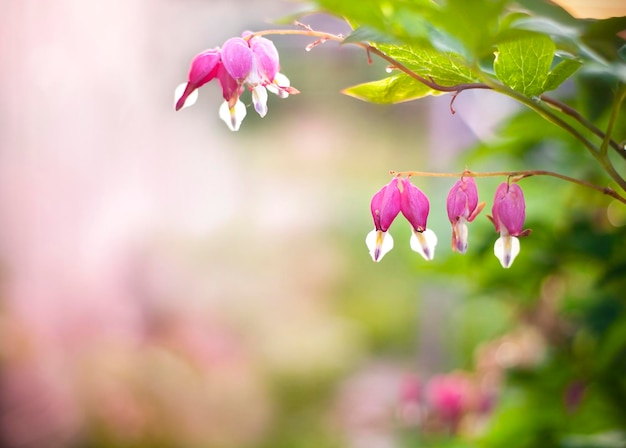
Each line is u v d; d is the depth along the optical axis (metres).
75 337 5.88
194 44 6.73
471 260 2.18
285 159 9.03
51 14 6.02
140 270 6.47
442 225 3.58
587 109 1.66
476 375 3.23
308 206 8.91
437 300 5.86
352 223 8.95
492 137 2.38
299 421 6.22
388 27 1.01
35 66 6.06
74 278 6.15
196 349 6.03
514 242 1.29
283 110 9.13
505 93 1.18
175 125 6.96
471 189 1.30
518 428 2.28
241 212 8.09
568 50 1.15
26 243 6.08
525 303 2.56
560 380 2.29
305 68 8.66
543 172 1.28
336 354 6.77
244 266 7.50
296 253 8.21
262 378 6.37
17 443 5.34
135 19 6.35
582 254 2.05
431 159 6.11
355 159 9.30
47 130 6.16
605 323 2.00
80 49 6.20
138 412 5.38
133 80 6.52
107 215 6.43
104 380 5.46
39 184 6.16
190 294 6.69
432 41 1.08
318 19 6.48
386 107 9.27
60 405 5.44
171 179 6.93
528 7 1.10
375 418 6.30
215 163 7.71
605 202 2.30
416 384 3.79
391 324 8.09
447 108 5.93
